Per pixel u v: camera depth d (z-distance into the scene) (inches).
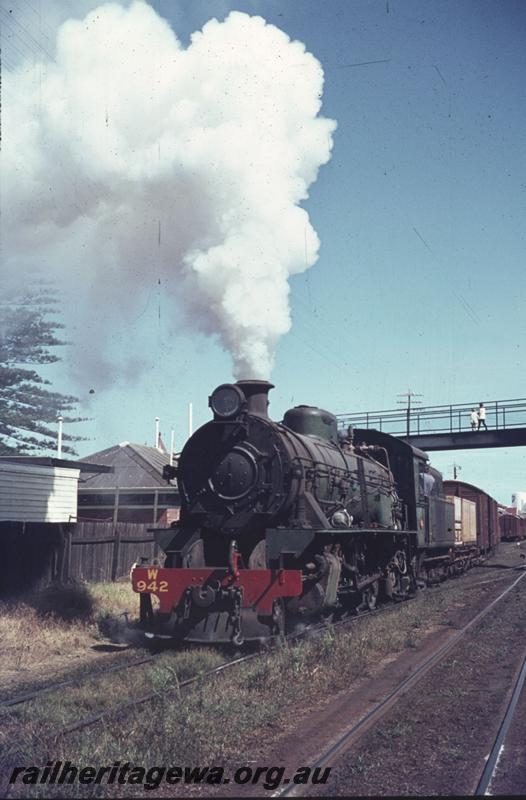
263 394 478.9
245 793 209.0
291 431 494.0
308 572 438.3
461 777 221.0
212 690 305.7
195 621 423.8
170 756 230.2
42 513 898.7
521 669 370.9
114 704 293.7
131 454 1323.8
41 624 481.7
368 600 580.1
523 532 2763.3
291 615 437.4
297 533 431.5
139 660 384.8
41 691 314.0
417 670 362.9
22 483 860.0
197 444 474.9
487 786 212.8
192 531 462.0
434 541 790.5
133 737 244.8
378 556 607.5
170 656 389.1
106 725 256.1
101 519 1162.0
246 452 457.4
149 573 432.5
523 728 271.4
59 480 935.7
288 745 249.4
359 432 722.8
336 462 536.7
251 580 415.8
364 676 355.6
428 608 589.6
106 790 207.3
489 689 332.5
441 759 237.3
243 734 259.1
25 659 398.0
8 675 368.5
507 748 248.2
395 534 623.8
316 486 485.7
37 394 1147.9
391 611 568.4
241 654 399.9
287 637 415.2
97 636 469.1
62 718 269.7
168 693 298.8
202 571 422.0
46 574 649.6
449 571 951.0
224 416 461.7
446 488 1246.3
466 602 685.3
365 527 557.3
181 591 424.5
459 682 343.6
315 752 242.7
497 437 1047.0
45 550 649.0
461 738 258.4
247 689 314.5
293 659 354.3
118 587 669.9
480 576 1012.5
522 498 4835.1
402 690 322.3
